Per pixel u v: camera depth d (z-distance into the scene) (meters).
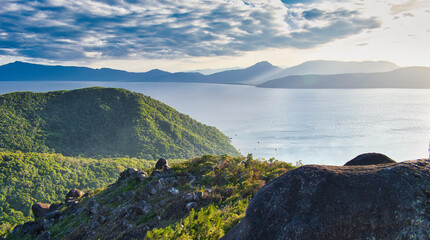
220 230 9.72
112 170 131.00
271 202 3.69
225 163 24.73
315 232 3.24
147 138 195.62
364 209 3.18
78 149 192.88
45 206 27.73
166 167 26.77
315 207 3.39
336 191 3.40
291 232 3.34
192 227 10.23
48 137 196.00
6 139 181.12
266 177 20.19
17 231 25.86
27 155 124.06
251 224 3.76
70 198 28.38
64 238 19.48
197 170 23.17
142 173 25.61
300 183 3.59
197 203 16.72
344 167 3.73
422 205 2.96
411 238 2.89
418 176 3.17
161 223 16.00
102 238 17.08
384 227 3.04
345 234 3.17
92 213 21.59
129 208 18.89
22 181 107.38
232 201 15.56
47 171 115.50
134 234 15.81
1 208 90.75
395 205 3.08
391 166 3.45
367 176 3.40
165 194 19.28
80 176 121.44
